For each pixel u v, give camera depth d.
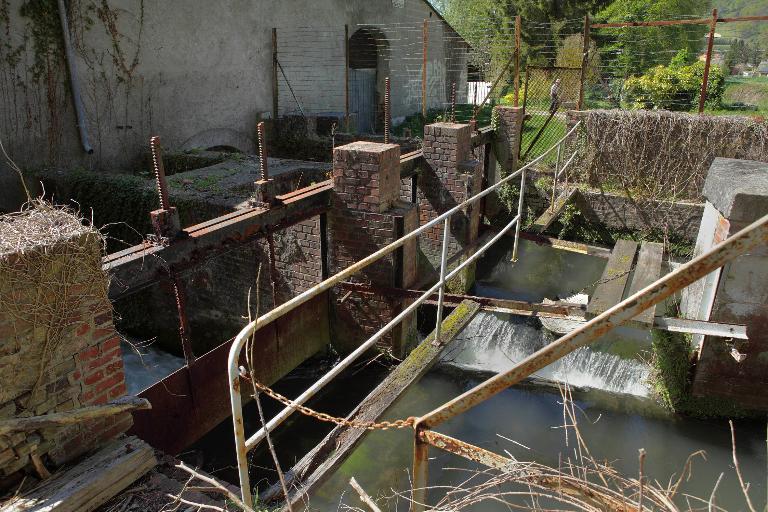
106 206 7.71
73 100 9.76
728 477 4.73
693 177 8.88
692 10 24.05
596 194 9.39
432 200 7.73
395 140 10.53
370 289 6.09
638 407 5.64
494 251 9.73
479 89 22.59
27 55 9.09
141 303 7.84
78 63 9.67
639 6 21.86
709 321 4.78
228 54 12.18
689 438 5.19
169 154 10.13
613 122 9.10
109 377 3.00
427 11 18.97
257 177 7.91
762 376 5.00
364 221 5.89
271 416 5.86
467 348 6.84
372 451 5.06
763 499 4.49
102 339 2.93
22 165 9.26
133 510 2.67
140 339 7.97
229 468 5.21
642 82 14.41
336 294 6.39
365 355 6.45
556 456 5.04
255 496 2.97
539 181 9.70
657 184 9.11
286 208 5.30
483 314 7.30
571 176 9.61
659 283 1.29
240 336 2.11
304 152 12.16
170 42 11.01
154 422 4.55
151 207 7.15
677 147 8.87
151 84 10.84
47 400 2.71
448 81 21.23
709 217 5.35
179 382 4.74
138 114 10.73
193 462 5.26
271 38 13.10
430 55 19.67
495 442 5.23
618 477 2.06
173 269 4.22
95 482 2.64
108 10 9.92
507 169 9.77
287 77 13.77
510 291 8.52
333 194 5.94
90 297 2.82
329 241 6.16
